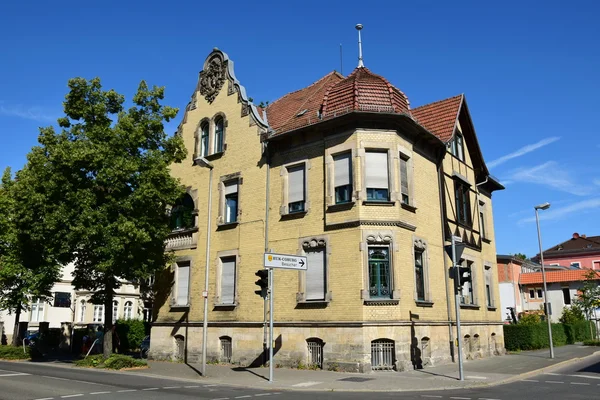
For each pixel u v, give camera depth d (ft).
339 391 45.98
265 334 67.82
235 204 77.66
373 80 68.54
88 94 70.59
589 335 144.15
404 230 64.90
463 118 89.40
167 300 82.79
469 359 77.20
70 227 64.64
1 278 81.82
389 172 64.64
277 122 79.46
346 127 65.72
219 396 41.39
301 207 69.05
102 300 71.77
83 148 65.72
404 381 51.13
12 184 89.45
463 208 84.64
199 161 63.87
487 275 91.50
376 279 61.98
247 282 72.13
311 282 65.62
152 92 72.54
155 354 81.97
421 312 65.92
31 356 82.64
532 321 118.01
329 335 61.62
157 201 70.64
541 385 49.67
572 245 255.29
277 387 47.88
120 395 40.93
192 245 81.35
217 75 84.38
